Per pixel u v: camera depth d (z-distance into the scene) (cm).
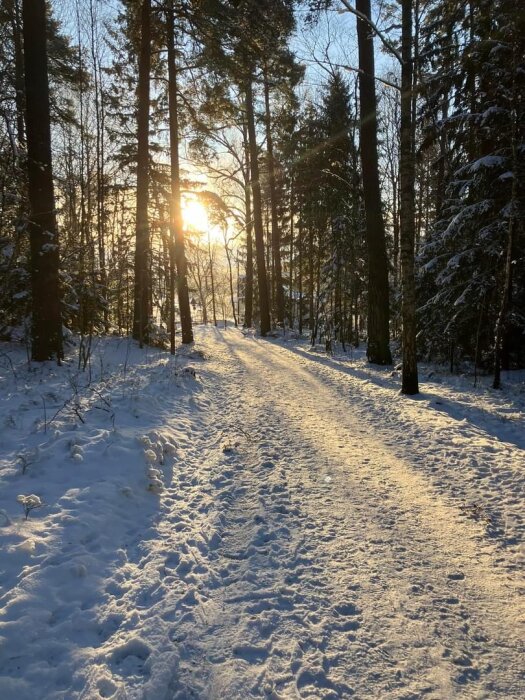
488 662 259
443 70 1058
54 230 912
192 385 954
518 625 287
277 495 468
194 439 649
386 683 245
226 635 279
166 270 1605
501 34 911
